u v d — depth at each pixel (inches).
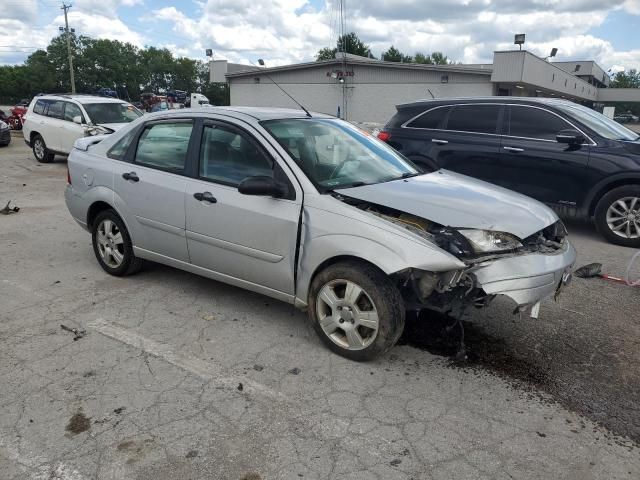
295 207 144.9
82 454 105.6
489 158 291.6
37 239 257.1
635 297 192.2
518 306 131.1
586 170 264.7
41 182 430.3
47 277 203.8
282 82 1387.8
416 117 319.9
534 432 114.3
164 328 160.7
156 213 177.5
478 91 1171.3
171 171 175.0
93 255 231.9
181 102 2058.3
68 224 288.4
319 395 126.6
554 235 149.8
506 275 129.1
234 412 119.5
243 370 137.3
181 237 172.4
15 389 127.0
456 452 107.7
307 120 174.9
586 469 103.6
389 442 110.3
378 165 169.6
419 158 313.0
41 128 536.4
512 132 287.6
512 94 1275.8
